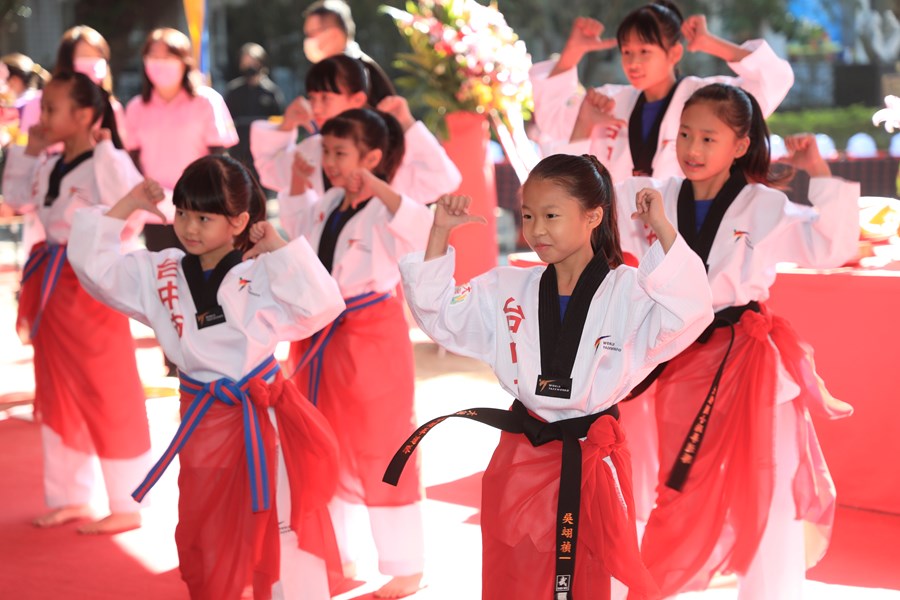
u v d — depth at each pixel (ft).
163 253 12.09
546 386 9.57
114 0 69.62
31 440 20.92
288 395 11.79
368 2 75.61
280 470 11.93
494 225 29.50
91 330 15.57
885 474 16.33
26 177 17.12
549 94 16.93
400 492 13.55
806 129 59.31
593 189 9.31
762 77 15.26
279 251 11.29
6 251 48.44
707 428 11.74
